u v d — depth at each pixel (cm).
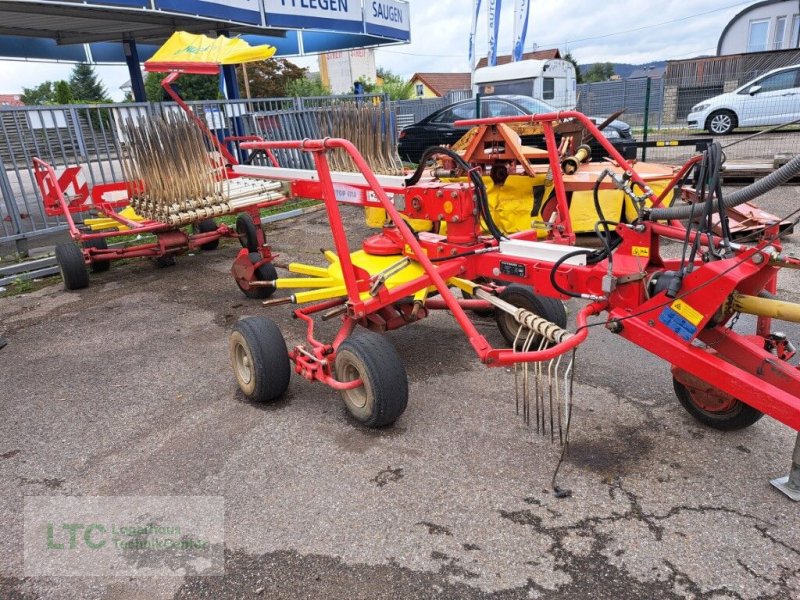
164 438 359
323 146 338
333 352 364
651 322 288
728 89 1856
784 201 870
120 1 805
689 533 261
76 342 529
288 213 1033
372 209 573
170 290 669
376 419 337
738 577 237
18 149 766
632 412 360
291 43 1599
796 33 2644
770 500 279
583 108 1797
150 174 600
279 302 413
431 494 294
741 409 320
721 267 262
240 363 393
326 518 281
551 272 320
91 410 400
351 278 349
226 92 1280
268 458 331
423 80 5250
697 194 278
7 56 1343
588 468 309
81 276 676
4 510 302
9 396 429
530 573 244
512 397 386
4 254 809
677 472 302
